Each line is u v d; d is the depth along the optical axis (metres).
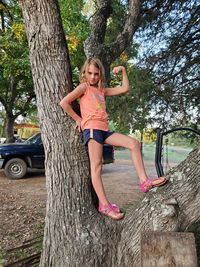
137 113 7.26
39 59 3.25
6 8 14.46
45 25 3.19
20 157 11.91
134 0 4.71
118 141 3.02
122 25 6.73
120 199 8.86
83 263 3.13
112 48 4.33
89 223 3.23
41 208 7.87
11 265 4.29
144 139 7.55
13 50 13.20
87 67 3.10
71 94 3.07
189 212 2.81
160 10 6.69
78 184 3.27
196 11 6.71
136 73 7.24
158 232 2.66
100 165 3.03
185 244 2.53
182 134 7.40
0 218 6.99
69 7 12.16
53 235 3.34
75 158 3.27
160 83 7.24
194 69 7.10
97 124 3.02
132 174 13.17
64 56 3.28
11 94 16.61
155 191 2.96
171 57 7.17
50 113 3.27
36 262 4.37
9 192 9.61
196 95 7.16
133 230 2.99
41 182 11.23
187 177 2.84
